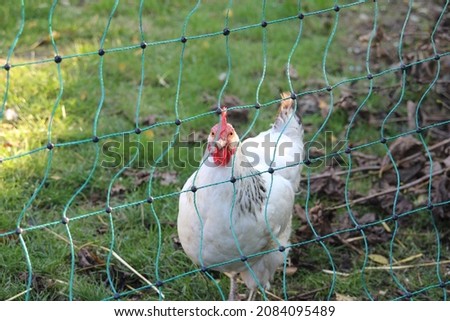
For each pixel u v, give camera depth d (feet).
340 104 8.46
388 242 7.22
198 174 5.93
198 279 6.74
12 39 9.55
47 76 8.84
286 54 9.68
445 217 7.34
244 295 6.75
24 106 8.35
